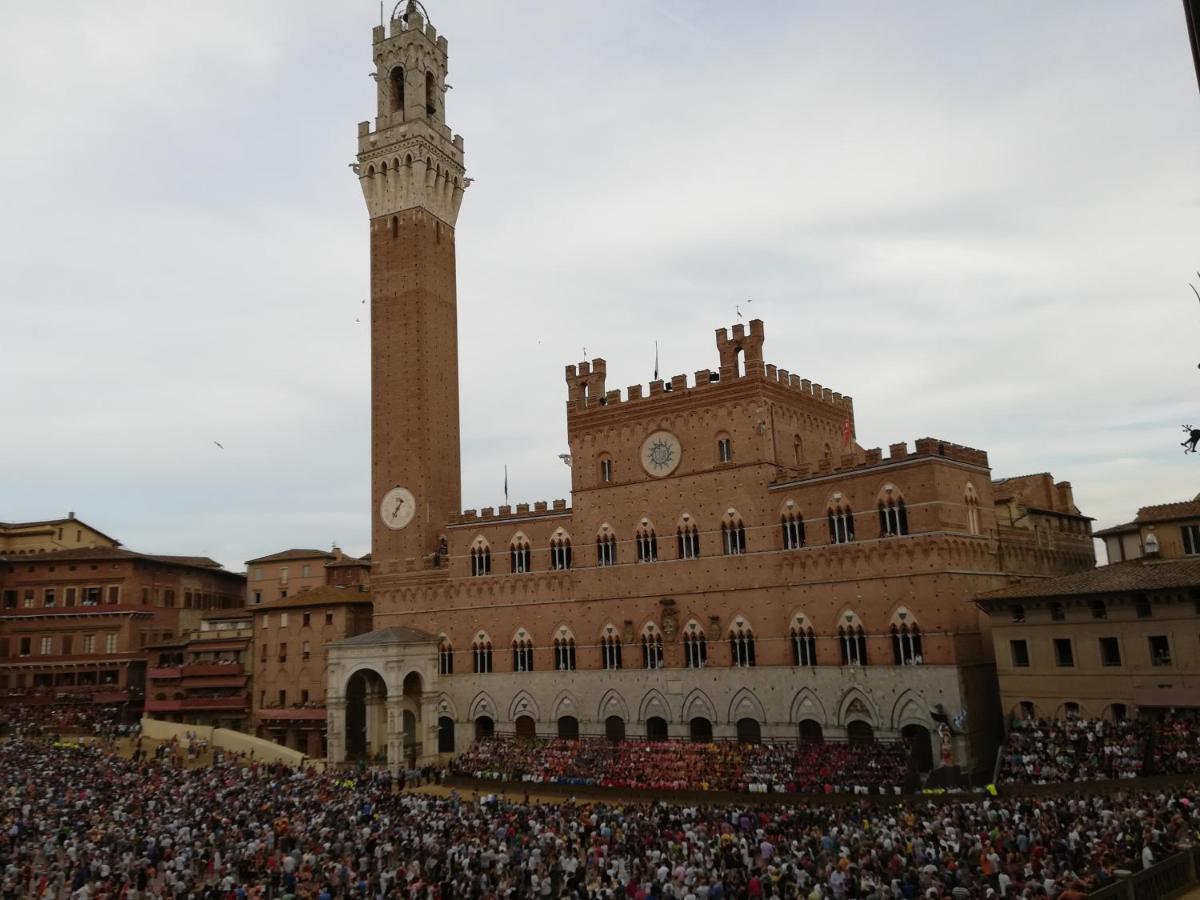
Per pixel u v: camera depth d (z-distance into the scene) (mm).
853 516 88312
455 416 125062
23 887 53375
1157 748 64312
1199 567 72625
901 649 83938
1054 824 49969
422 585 115312
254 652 127375
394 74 131125
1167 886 36781
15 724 122062
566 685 103750
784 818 61469
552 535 108062
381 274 125125
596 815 64875
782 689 90062
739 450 96625
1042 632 77000
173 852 58500
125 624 135875
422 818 64625
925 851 46125
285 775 92438
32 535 154250
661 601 98625
